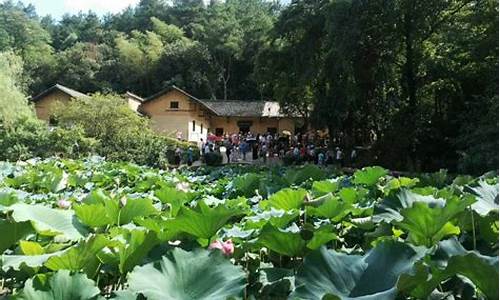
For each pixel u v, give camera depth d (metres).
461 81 21.64
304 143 29.98
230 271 2.06
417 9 20.50
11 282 2.42
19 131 20.88
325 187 4.86
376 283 1.95
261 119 41.88
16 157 20.12
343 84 21.09
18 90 25.73
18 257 2.30
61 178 6.73
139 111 38.16
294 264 2.59
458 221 2.79
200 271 2.05
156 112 38.12
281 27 22.41
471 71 21.00
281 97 25.39
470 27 19.02
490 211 2.86
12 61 29.97
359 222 3.16
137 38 63.69
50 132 21.03
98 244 2.21
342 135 24.45
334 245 2.97
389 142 21.72
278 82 24.72
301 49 21.88
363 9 19.83
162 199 4.49
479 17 18.58
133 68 56.16
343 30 19.56
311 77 21.45
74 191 6.54
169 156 24.84
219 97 57.41
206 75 56.41
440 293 1.93
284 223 2.93
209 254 2.12
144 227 2.90
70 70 54.81
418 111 21.91
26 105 24.66
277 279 2.41
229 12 67.44
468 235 2.81
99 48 61.06
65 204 4.21
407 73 22.11
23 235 2.58
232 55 57.28
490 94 18.38
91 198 4.07
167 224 2.54
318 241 2.49
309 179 6.60
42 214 2.96
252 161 29.72
